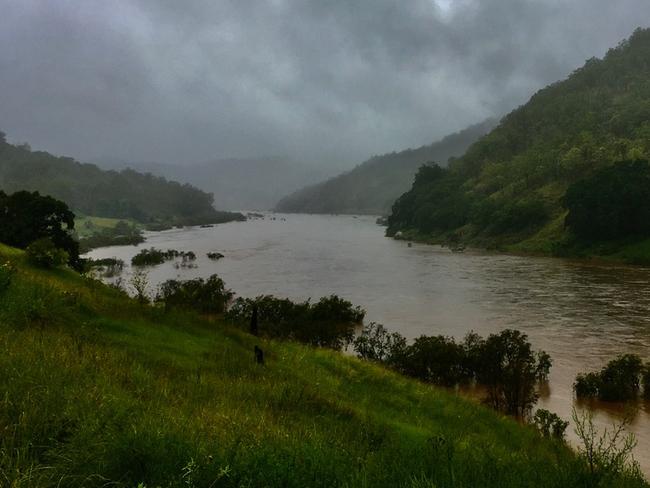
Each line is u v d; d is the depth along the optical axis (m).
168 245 134.62
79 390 6.45
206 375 11.07
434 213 150.25
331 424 9.53
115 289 22.62
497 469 6.33
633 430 21.77
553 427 19.42
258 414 8.57
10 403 5.44
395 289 64.25
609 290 60.28
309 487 4.99
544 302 53.59
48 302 12.49
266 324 37.69
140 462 4.74
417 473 5.75
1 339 8.50
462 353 29.72
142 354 11.32
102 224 192.75
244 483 4.66
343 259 100.06
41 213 50.38
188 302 44.12
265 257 104.19
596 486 6.37
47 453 4.52
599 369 31.27
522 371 25.23
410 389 18.36
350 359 21.09
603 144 147.75
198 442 5.47
